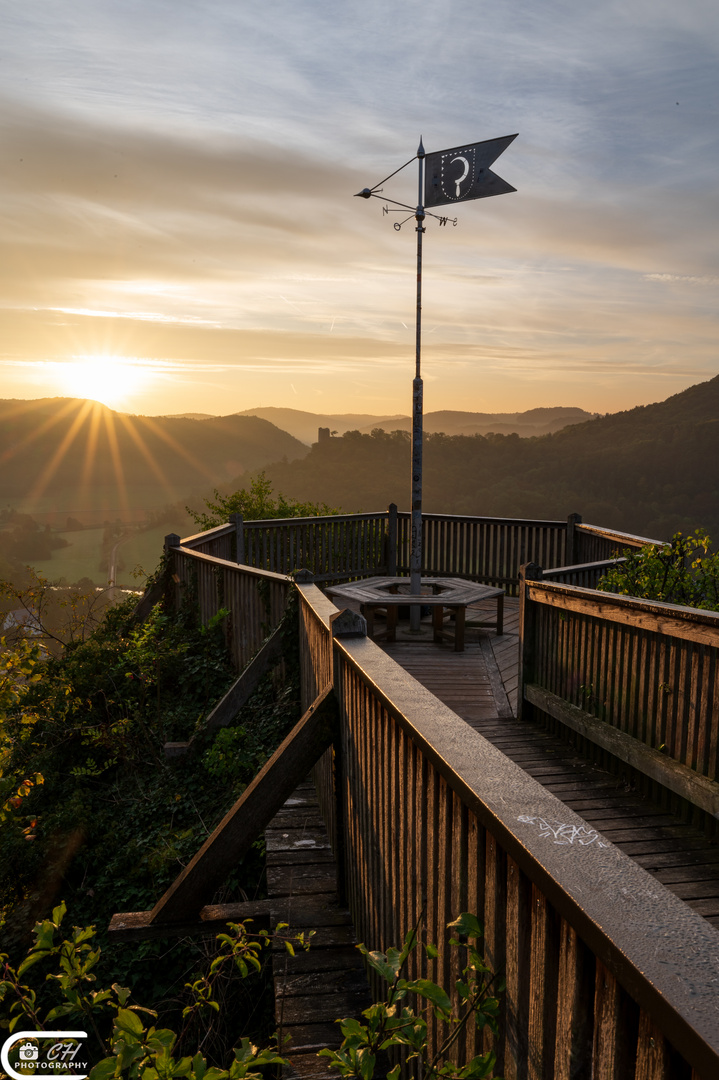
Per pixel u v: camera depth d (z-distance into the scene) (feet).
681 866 10.50
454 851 5.64
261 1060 4.76
